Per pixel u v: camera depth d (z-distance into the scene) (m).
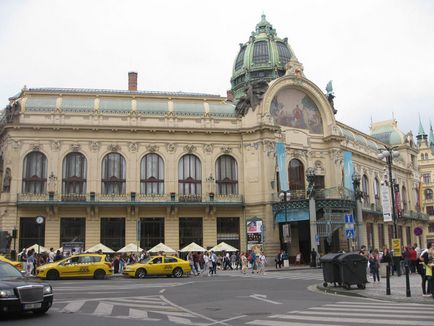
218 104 59.84
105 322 13.91
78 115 54.00
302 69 62.00
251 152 56.97
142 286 28.06
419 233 33.00
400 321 13.45
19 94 57.16
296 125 61.09
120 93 57.22
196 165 56.44
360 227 53.31
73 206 51.62
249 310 16.61
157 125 55.78
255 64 70.94
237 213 56.00
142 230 53.31
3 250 44.47
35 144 52.62
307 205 51.66
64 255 45.56
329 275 24.64
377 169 79.44
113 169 54.12
